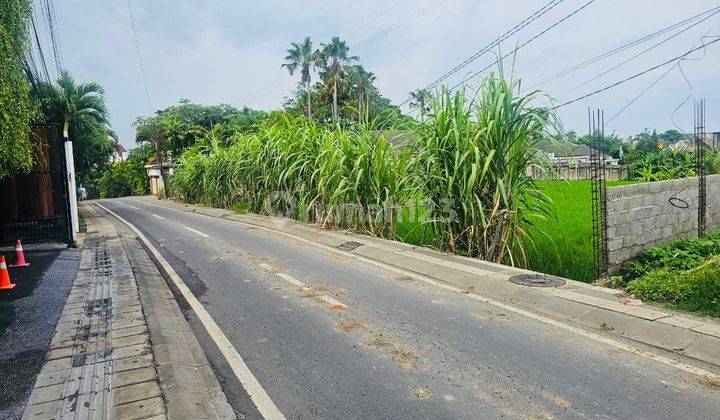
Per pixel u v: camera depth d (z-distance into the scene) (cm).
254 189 1848
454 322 543
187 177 2906
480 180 778
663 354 432
